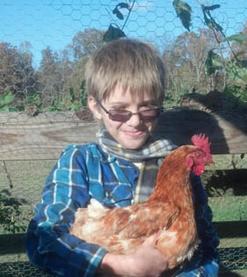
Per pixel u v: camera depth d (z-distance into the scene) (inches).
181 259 45.8
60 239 45.3
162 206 46.3
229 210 102.8
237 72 80.4
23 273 87.0
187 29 80.5
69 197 47.6
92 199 47.9
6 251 91.3
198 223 51.1
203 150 48.6
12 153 75.6
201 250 50.8
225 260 92.0
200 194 51.5
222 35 80.5
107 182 49.0
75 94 77.8
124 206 48.3
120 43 50.4
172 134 76.1
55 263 45.3
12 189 99.8
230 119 77.6
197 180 51.4
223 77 81.7
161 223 45.7
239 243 95.0
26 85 79.7
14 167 108.7
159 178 47.9
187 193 47.3
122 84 47.7
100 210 47.2
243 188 92.3
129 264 44.3
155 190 47.9
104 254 44.6
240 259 92.2
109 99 48.5
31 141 75.7
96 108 50.9
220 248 92.7
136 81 47.7
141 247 45.0
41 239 45.7
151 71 48.3
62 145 76.2
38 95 78.9
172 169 47.6
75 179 48.2
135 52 49.0
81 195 48.1
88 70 50.6
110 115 48.6
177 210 46.3
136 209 46.6
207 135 77.0
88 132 76.2
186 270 48.6
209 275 49.9
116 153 49.5
